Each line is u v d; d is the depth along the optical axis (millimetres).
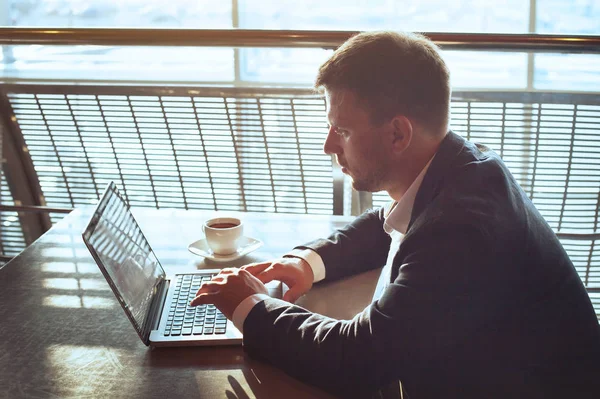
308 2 3764
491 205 988
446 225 964
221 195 2799
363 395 984
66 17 3871
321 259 1334
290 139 2480
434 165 1057
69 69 3811
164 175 2787
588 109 2316
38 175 2748
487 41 1664
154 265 1315
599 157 2443
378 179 1116
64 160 2734
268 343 1049
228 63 3775
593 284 2578
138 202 2881
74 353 1085
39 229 2836
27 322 1178
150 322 1153
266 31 1705
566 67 3602
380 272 1393
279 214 1712
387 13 3750
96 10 3859
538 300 1016
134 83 3693
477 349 987
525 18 3682
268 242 1527
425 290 951
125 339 1129
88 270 1384
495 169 1054
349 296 1282
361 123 1062
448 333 956
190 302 1189
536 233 1041
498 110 2324
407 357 959
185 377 1023
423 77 1041
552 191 2543
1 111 2549
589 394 1035
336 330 1007
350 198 2211
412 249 989
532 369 1002
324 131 2434
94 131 2664
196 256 1468
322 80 1089
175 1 3809
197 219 1697
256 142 2574
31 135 2631
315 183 2602
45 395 975
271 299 1115
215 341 1105
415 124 1058
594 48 1665
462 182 1019
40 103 2547
